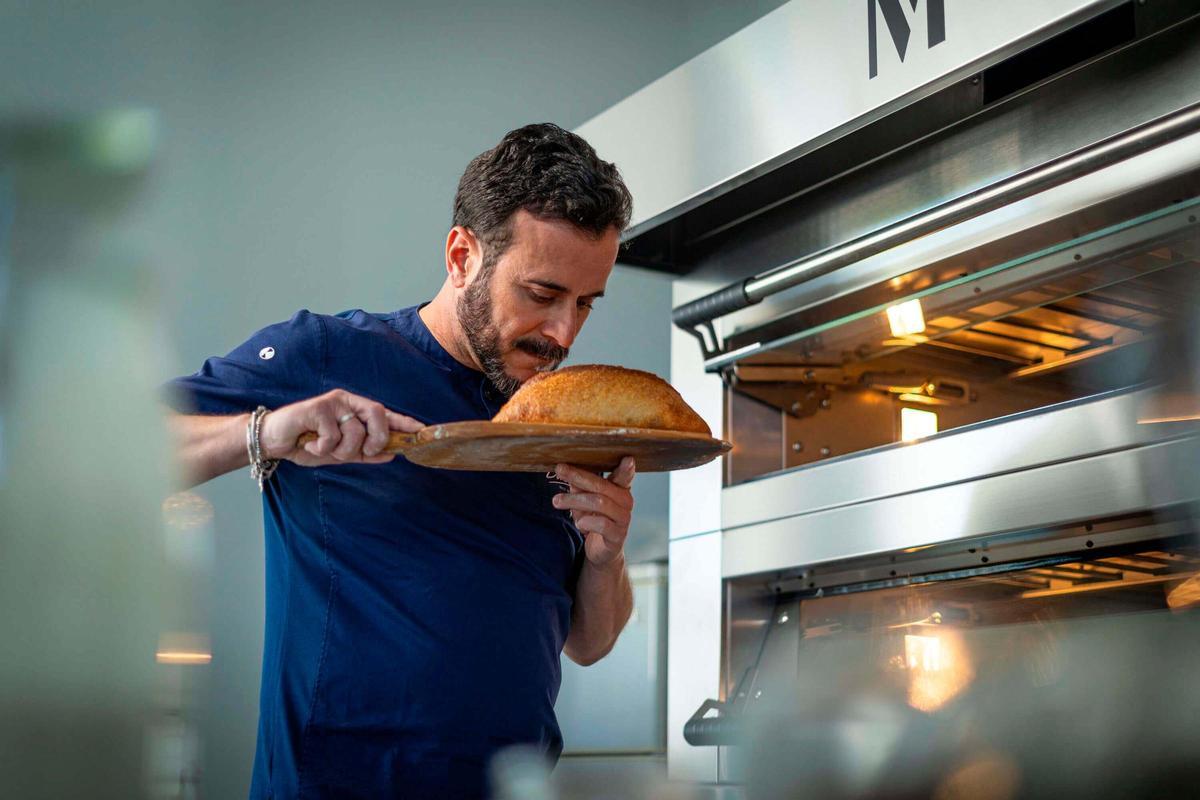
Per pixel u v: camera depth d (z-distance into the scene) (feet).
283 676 3.59
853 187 5.12
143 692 1.15
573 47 9.89
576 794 3.54
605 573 4.10
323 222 8.72
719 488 5.70
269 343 3.77
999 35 3.75
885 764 4.42
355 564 3.63
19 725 1.09
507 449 3.15
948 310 4.71
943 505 4.54
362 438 3.14
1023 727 3.99
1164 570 3.91
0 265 1.16
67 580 1.13
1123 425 3.96
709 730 5.16
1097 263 4.08
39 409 1.15
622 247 5.65
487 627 3.68
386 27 9.22
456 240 3.83
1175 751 3.57
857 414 5.64
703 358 5.74
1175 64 3.84
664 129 5.32
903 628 4.73
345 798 3.47
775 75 4.68
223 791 7.73
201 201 8.30
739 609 5.59
